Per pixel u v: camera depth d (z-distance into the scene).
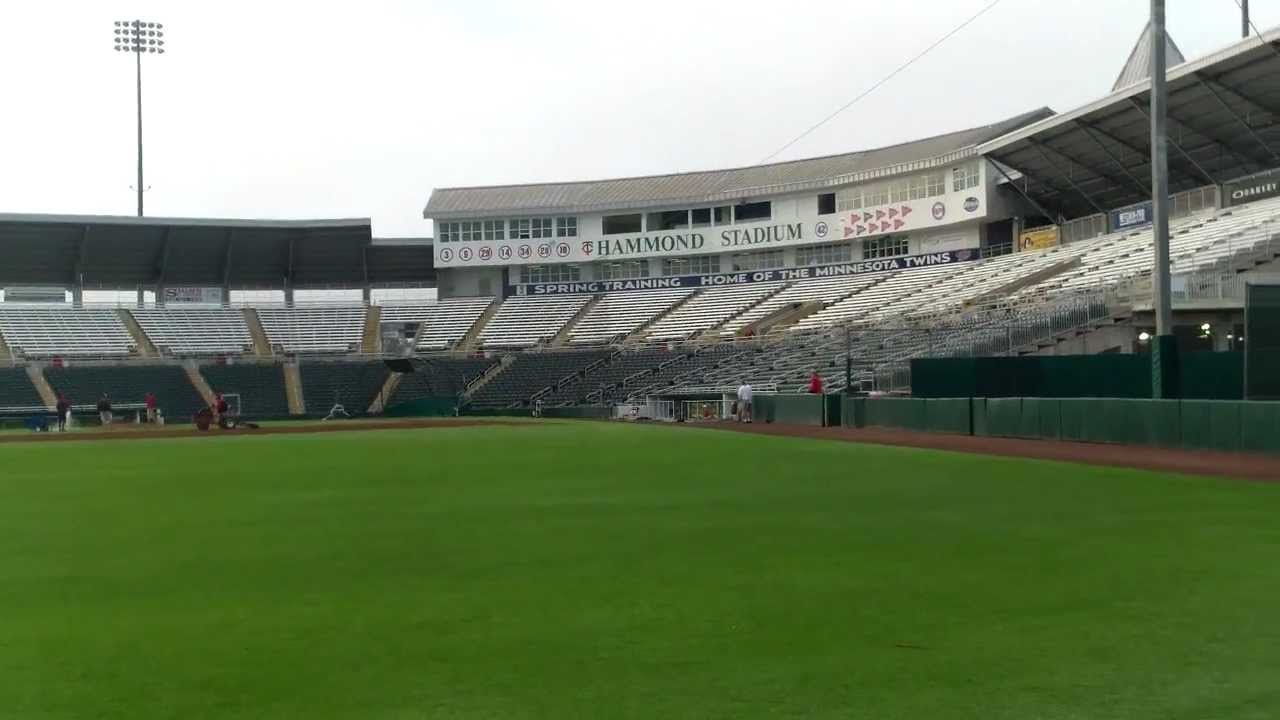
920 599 6.46
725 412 43.56
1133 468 15.99
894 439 24.91
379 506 12.00
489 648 5.43
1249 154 42.41
